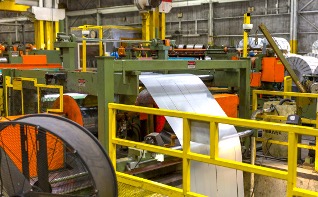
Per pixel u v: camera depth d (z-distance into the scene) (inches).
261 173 124.8
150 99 197.9
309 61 371.2
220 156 176.4
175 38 839.7
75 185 124.3
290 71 225.0
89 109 216.7
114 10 908.0
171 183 185.2
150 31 562.9
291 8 645.3
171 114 145.7
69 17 1018.1
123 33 667.4
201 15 786.8
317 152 198.7
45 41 575.5
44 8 556.7
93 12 952.3
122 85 180.1
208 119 136.2
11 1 556.7
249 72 233.8
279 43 481.7
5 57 446.9
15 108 250.8
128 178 161.6
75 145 116.8
